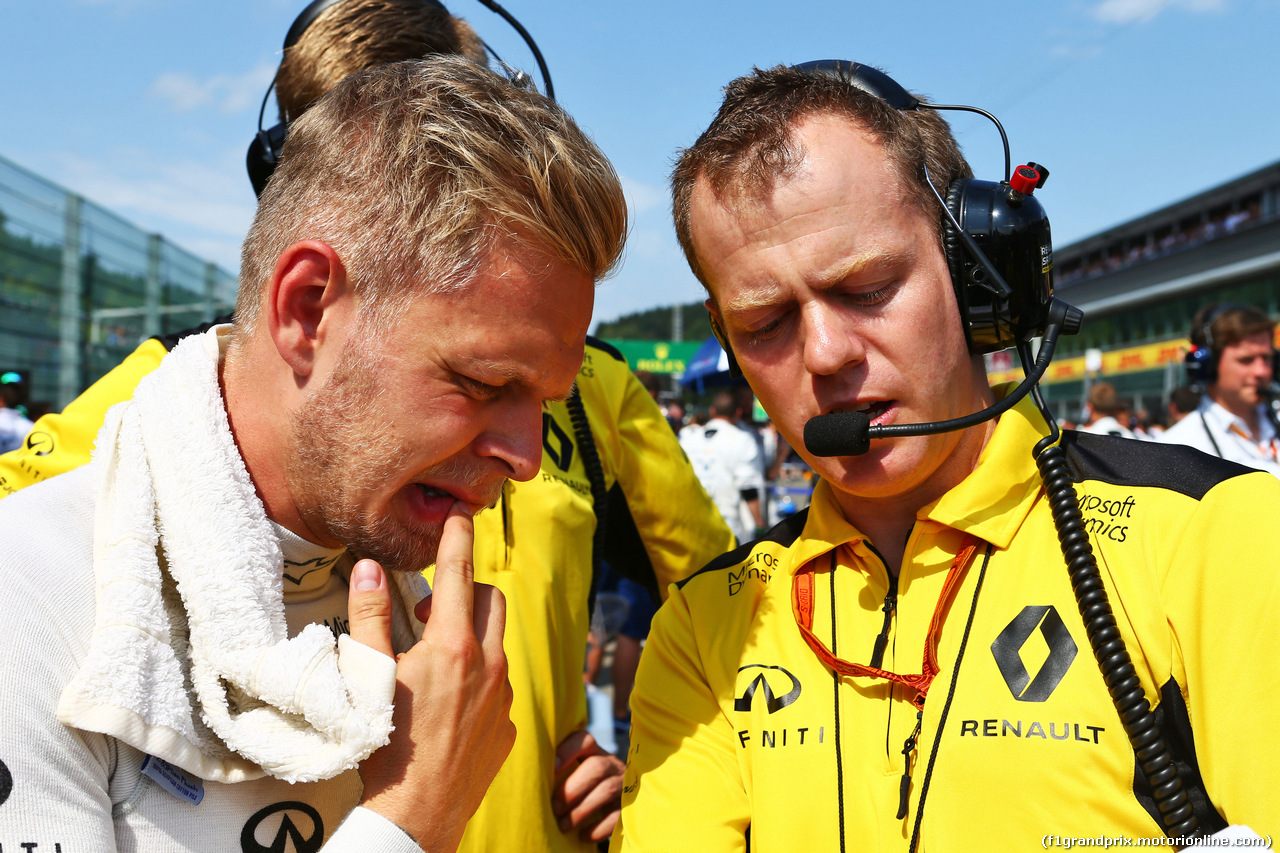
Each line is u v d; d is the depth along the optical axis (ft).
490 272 2.61
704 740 3.59
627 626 14.15
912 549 3.46
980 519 3.33
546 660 4.35
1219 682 2.78
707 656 3.74
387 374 2.66
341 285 2.68
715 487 20.25
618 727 13.92
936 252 3.34
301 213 2.76
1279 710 2.68
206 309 36.78
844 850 3.08
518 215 2.60
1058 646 3.04
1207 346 11.85
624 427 5.38
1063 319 3.47
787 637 3.56
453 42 5.06
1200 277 67.72
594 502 4.93
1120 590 3.03
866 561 3.59
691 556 5.63
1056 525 3.18
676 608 3.99
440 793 2.62
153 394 2.78
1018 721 2.95
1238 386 11.53
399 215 2.62
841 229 3.13
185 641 2.65
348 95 2.86
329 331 2.69
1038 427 3.51
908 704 3.23
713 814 3.41
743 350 3.49
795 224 3.16
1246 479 3.07
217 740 2.56
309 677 2.48
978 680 3.08
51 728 2.27
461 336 2.63
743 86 3.55
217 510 2.62
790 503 25.20
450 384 2.68
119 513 2.57
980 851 2.86
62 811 2.22
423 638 2.77
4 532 2.49
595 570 4.97
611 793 4.50
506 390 2.83
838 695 3.33
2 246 24.29
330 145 2.77
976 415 3.17
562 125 2.83
